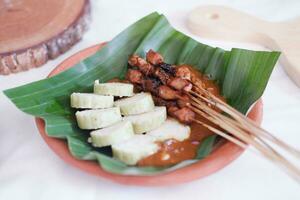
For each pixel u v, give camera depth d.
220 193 0.38
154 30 0.51
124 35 0.50
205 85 0.47
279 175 0.39
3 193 0.39
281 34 0.55
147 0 0.65
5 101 0.49
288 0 0.64
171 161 0.38
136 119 0.42
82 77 0.47
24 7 0.57
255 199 0.38
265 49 0.55
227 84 0.45
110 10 0.63
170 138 0.41
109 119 0.41
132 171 0.35
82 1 0.58
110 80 0.49
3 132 0.45
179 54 0.50
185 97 0.43
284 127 0.45
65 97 0.45
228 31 0.56
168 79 0.45
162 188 0.39
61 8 0.57
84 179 0.40
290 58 0.51
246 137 0.37
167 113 0.44
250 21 0.57
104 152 0.40
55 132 0.40
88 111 0.42
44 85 0.44
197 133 0.41
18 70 0.53
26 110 0.42
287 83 0.50
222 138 0.39
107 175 0.35
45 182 0.40
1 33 0.53
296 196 0.38
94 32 0.59
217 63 0.48
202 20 0.58
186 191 0.38
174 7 0.64
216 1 0.65
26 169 0.41
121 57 0.50
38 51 0.52
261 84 0.43
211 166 0.36
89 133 0.42
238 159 0.41
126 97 0.45
